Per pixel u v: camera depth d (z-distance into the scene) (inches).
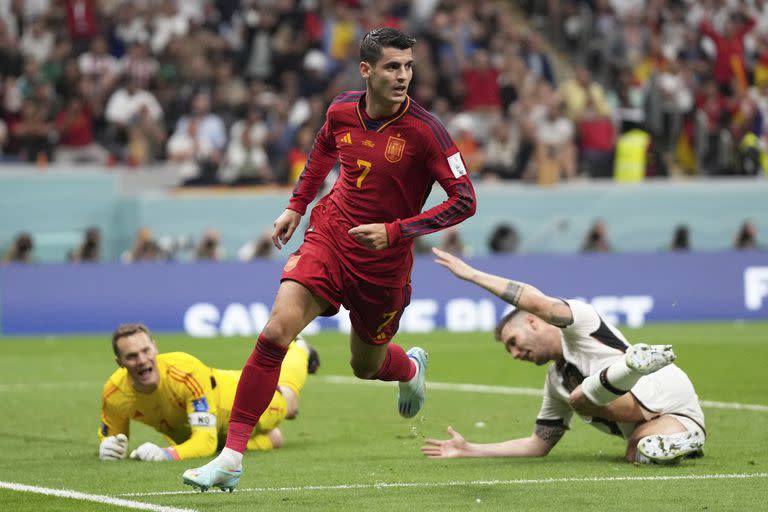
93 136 2048.5
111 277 1712.6
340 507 506.6
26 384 1146.7
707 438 727.7
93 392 1079.6
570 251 1990.7
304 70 2180.1
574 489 545.6
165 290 1722.4
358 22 2242.9
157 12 2222.0
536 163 2036.2
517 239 1964.8
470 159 2031.3
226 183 1926.7
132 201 1863.9
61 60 2073.1
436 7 2311.8
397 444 738.2
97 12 2161.7
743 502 506.0
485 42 2298.2
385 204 549.0
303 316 538.3
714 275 1887.3
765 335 1598.2
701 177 2186.3
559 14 2492.6
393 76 529.3
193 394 658.2
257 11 2245.3
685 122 2229.3
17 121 2022.6
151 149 2000.5
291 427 834.2
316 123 1985.7
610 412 609.9
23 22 2139.5
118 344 637.3
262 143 1978.3
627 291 1849.2
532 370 1235.9
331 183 1854.1
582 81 2158.0
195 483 502.3
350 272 547.8
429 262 1796.3
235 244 1872.5
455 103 2167.8
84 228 1881.2
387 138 542.9
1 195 1838.1
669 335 1601.9
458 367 1273.4
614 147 2137.1
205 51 2139.5
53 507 512.1
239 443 516.7
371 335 572.4
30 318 1683.1
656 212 2023.9
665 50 2453.2
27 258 1765.5
